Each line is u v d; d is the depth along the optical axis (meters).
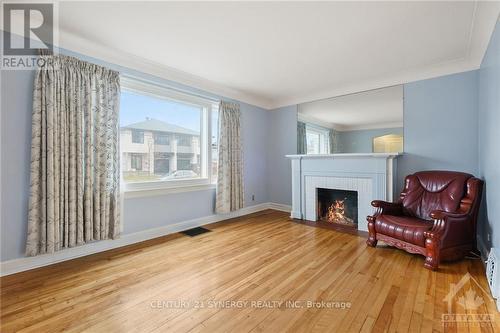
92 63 2.62
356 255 2.62
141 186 3.16
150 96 3.29
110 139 2.76
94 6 1.97
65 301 1.75
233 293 1.87
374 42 2.53
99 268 2.30
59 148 2.33
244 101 4.59
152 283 2.02
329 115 4.24
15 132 2.17
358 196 3.64
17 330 1.45
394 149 3.56
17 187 2.19
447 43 2.55
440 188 2.82
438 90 3.18
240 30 2.31
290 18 2.11
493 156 2.18
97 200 2.62
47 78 2.28
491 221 2.28
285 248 2.84
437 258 2.25
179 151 3.66
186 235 3.36
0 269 2.11
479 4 1.91
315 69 3.28
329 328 1.47
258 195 4.98
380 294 1.84
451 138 3.10
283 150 4.96
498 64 1.97
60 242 2.35
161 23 2.21
